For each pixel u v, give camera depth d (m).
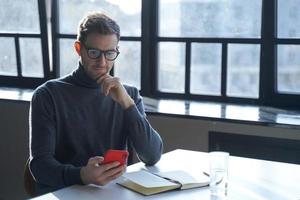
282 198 1.50
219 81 3.04
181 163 1.90
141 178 1.64
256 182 1.67
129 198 1.47
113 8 3.27
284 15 2.79
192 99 3.13
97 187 1.57
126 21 3.24
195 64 3.09
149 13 3.15
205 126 2.63
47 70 3.61
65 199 1.46
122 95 1.87
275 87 2.89
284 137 2.42
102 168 1.54
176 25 3.11
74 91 1.87
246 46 2.92
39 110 1.79
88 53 1.78
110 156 1.56
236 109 2.82
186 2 3.05
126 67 3.31
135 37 3.23
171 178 1.64
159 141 1.91
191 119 2.66
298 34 2.77
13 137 3.28
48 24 3.52
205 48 3.04
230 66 2.99
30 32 3.62
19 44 3.70
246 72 2.95
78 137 1.85
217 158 1.55
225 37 2.96
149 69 3.23
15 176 3.33
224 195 1.51
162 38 3.16
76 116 1.85
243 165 1.89
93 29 1.75
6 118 3.28
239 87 2.99
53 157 1.73
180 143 2.71
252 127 2.50
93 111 1.89
